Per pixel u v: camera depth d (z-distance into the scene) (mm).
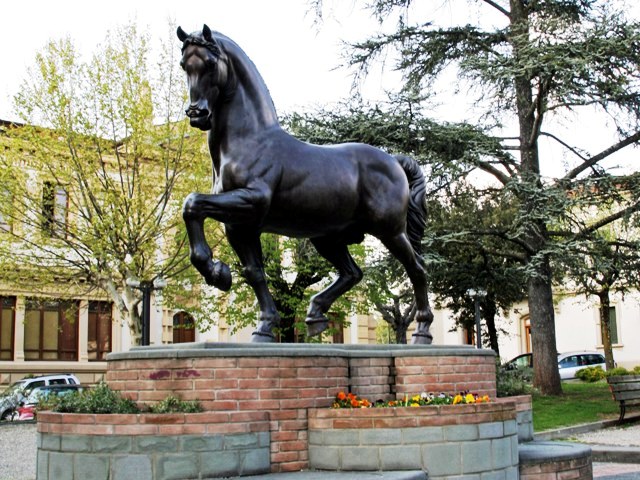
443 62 23125
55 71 23234
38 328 32531
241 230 7430
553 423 16438
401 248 8258
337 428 6555
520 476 7648
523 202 20703
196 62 6898
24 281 28609
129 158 25656
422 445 6492
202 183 24781
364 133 21156
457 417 6602
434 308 34406
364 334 42062
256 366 6527
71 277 25016
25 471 11930
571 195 21438
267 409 6504
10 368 31219
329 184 7461
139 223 23750
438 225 21734
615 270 21844
